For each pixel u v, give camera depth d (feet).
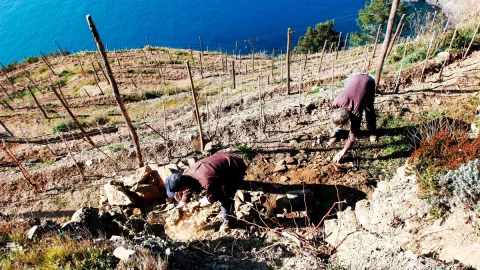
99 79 73.10
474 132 21.53
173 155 28.37
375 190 20.95
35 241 15.89
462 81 27.30
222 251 17.20
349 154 24.40
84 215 18.10
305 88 37.17
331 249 16.21
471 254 12.85
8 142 42.78
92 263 13.80
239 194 22.17
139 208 23.52
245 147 26.66
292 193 21.58
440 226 14.61
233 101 38.09
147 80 70.85
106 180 27.61
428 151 17.35
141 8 252.83
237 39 207.41
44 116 52.42
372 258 14.15
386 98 27.45
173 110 45.11
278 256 16.37
